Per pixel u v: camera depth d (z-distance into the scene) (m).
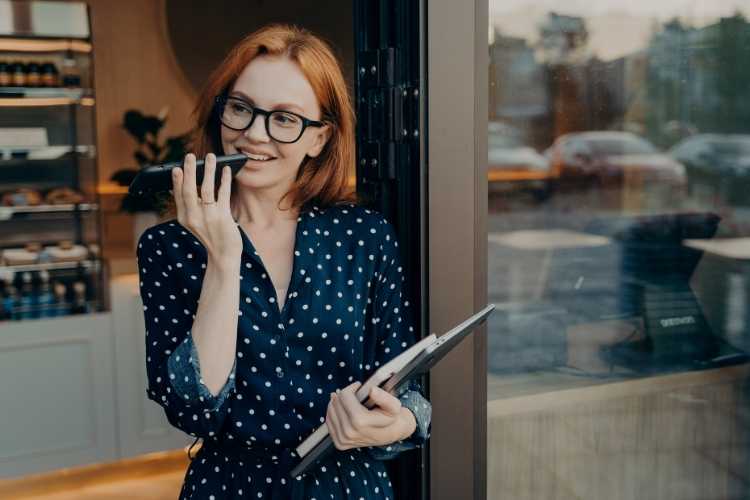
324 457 1.18
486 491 1.67
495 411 1.72
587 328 1.78
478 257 1.56
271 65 1.22
